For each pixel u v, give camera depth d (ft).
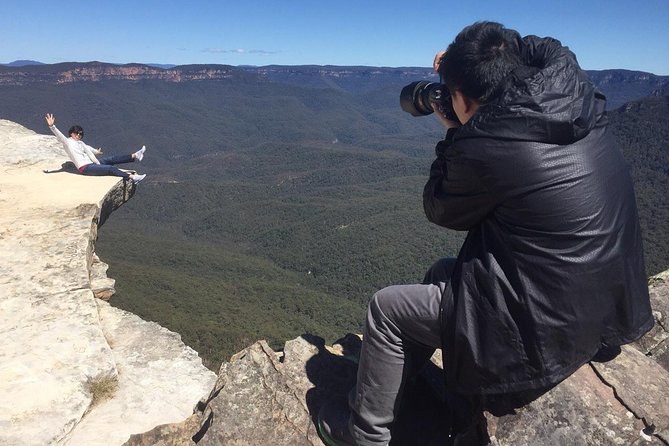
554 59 7.41
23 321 19.43
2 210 27.68
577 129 6.81
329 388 10.23
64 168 35.63
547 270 6.88
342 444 9.05
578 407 7.49
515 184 6.88
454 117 8.81
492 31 7.84
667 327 11.13
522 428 7.54
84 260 23.53
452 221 8.06
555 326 6.89
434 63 9.12
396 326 8.47
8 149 38.52
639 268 7.51
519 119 6.81
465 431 8.39
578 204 6.77
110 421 16.43
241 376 10.54
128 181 34.63
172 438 10.41
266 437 9.43
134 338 22.21
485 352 7.30
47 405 15.94
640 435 7.26
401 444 9.18
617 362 8.43
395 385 8.53
